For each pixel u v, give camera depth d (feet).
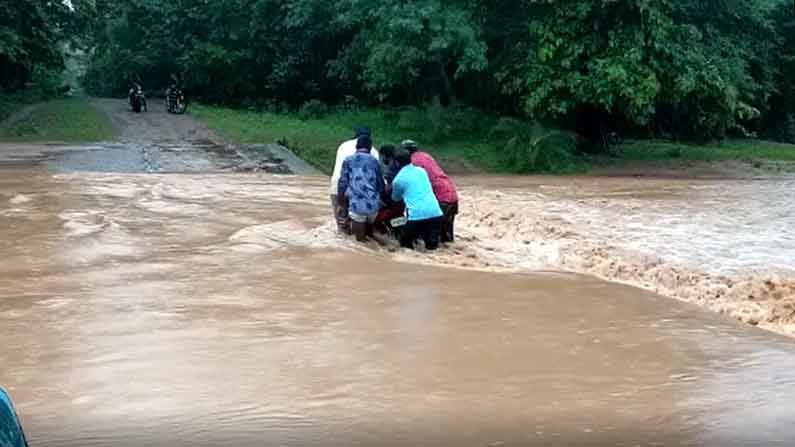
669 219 51.93
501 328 25.20
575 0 99.30
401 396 18.97
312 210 52.31
